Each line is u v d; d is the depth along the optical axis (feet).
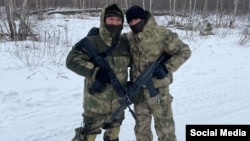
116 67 10.77
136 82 10.90
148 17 10.77
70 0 99.30
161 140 11.58
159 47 10.82
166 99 11.31
